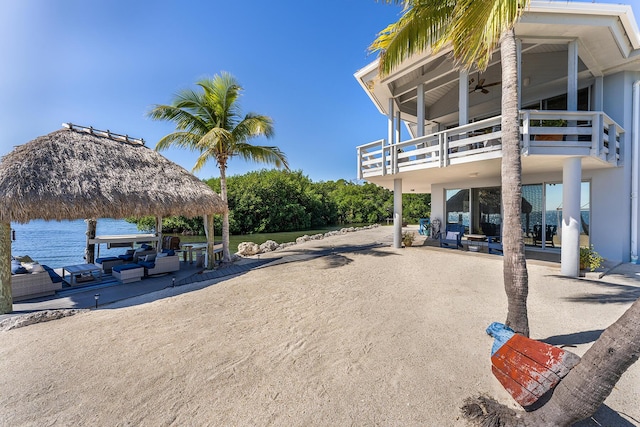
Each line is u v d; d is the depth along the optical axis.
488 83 10.84
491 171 9.45
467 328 4.12
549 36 7.53
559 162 7.55
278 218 35.09
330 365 3.24
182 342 3.92
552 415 2.04
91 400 2.70
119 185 7.21
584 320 4.25
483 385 2.78
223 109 10.34
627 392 2.62
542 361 2.30
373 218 49.22
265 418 2.42
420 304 5.22
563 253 7.04
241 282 7.23
